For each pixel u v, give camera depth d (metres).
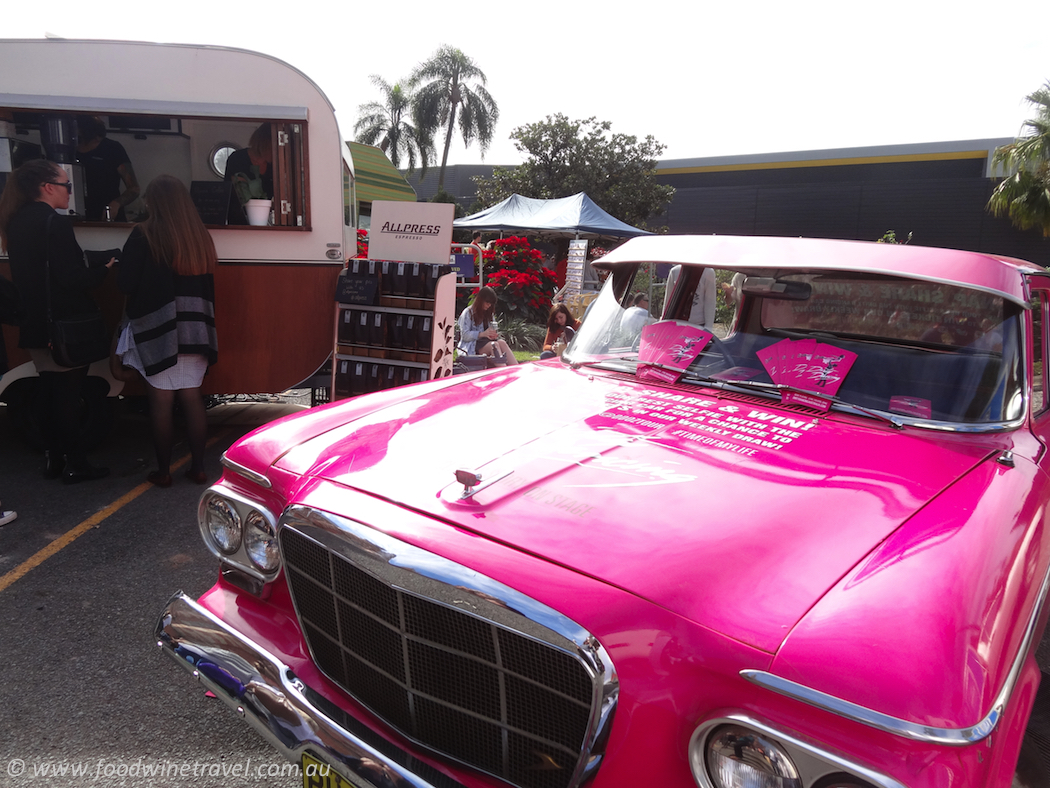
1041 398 2.50
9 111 4.56
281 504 1.94
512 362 6.55
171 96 4.65
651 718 1.31
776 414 2.20
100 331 4.37
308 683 1.79
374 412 2.38
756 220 34.31
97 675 2.68
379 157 16.09
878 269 2.30
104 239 4.89
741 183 35.06
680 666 1.30
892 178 32.06
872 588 1.35
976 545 1.51
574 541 1.49
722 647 1.28
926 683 1.17
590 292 12.12
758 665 1.24
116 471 4.88
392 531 1.58
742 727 1.23
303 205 5.02
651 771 1.31
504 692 1.42
